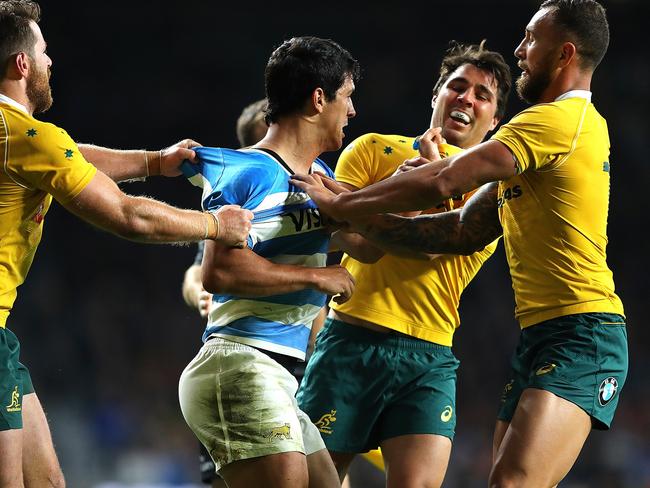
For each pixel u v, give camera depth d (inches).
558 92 595.8
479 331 2375.7
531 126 557.9
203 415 538.6
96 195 526.6
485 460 1942.7
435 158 618.2
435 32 2861.7
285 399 535.2
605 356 573.3
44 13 2770.7
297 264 561.0
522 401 567.8
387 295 656.4
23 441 576.7
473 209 623.8
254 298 544.1
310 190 551.5
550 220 575.5
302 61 551.2
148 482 1945.1
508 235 598.5
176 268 2615.7
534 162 559.2
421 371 650.2
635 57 2901.1
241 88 2888.8
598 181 578.9
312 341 799.7
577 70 591.8
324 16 2829.7
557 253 576.4
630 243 2714.1
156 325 2468.0
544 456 554.9
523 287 593.6
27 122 526.3
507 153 553.0
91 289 2527.1
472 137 695.7
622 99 2878.9
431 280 655.1
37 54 558.6
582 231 575.8
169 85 2883.9
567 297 576.7
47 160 522.6
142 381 2268.7
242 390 528.4
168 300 2536.9
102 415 2117.4
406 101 2834.6
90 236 2625.5
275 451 518.0
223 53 2886.3
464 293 2453.2
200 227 513.3
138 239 534.9
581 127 568.4
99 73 2854.3
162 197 2674.7
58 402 2159.2
